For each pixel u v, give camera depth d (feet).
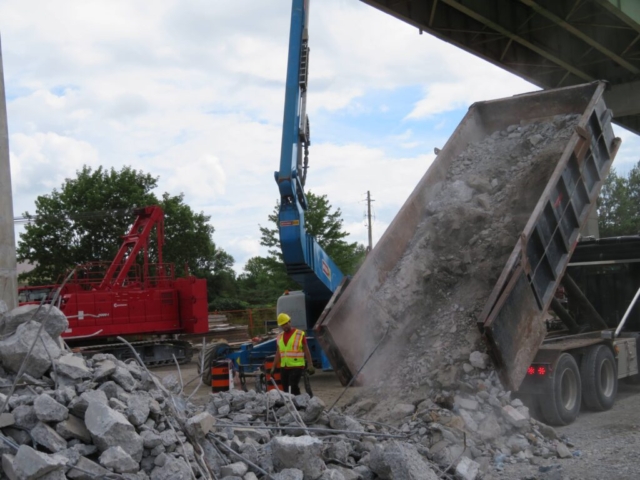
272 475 18.42
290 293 52.19
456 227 36.22
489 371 28.81
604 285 43.01
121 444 16.49
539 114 41.24
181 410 20.92
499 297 28.58
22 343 18.89
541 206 31.30
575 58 86.38
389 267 34.58
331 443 21.59
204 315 70.54
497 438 26.45
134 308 67.82
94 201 121.39
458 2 69.72
